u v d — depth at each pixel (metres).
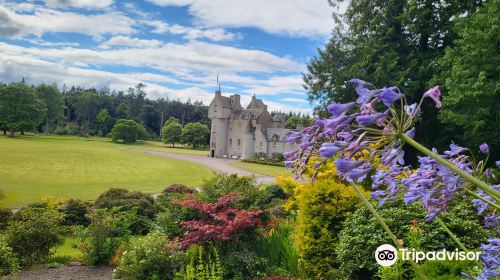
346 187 7.43
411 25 19.97
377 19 21.53
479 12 17.09
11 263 9.03
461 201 6.07
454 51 17.16
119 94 130.75
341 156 1.69
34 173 31.02
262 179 33.62
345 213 7.09
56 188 24.47
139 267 7.82
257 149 62.19
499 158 17.00
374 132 1.42
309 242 7.21
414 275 4.77
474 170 1.88
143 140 107.50
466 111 16.17
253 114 65.12
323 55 23.25
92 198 21.28
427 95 1.35
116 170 36.84
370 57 20.45
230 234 8.05
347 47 23.05
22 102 81.62
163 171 38.22
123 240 10.59
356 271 6.45
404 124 1.41
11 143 60.19
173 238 9.21
